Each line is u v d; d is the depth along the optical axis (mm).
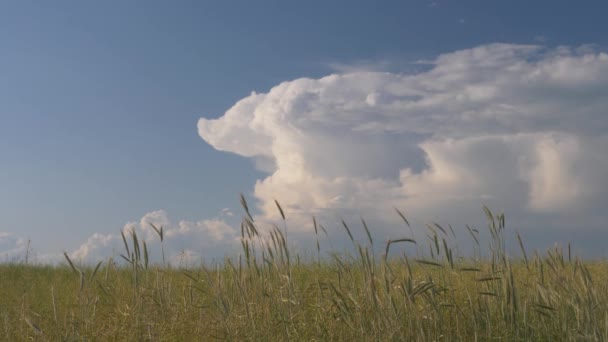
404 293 5000
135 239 5332
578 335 4957
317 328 5285
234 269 5785
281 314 5512
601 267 8211
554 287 5566
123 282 7309
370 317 5176
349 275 5898
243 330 5160
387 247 4926
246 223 5527
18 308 6547
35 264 12617
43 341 5109
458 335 5117
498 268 5539
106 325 5492
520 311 5535
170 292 6152
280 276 5703
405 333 4977
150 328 5273
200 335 5344
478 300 5488
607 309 5094
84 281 5250
